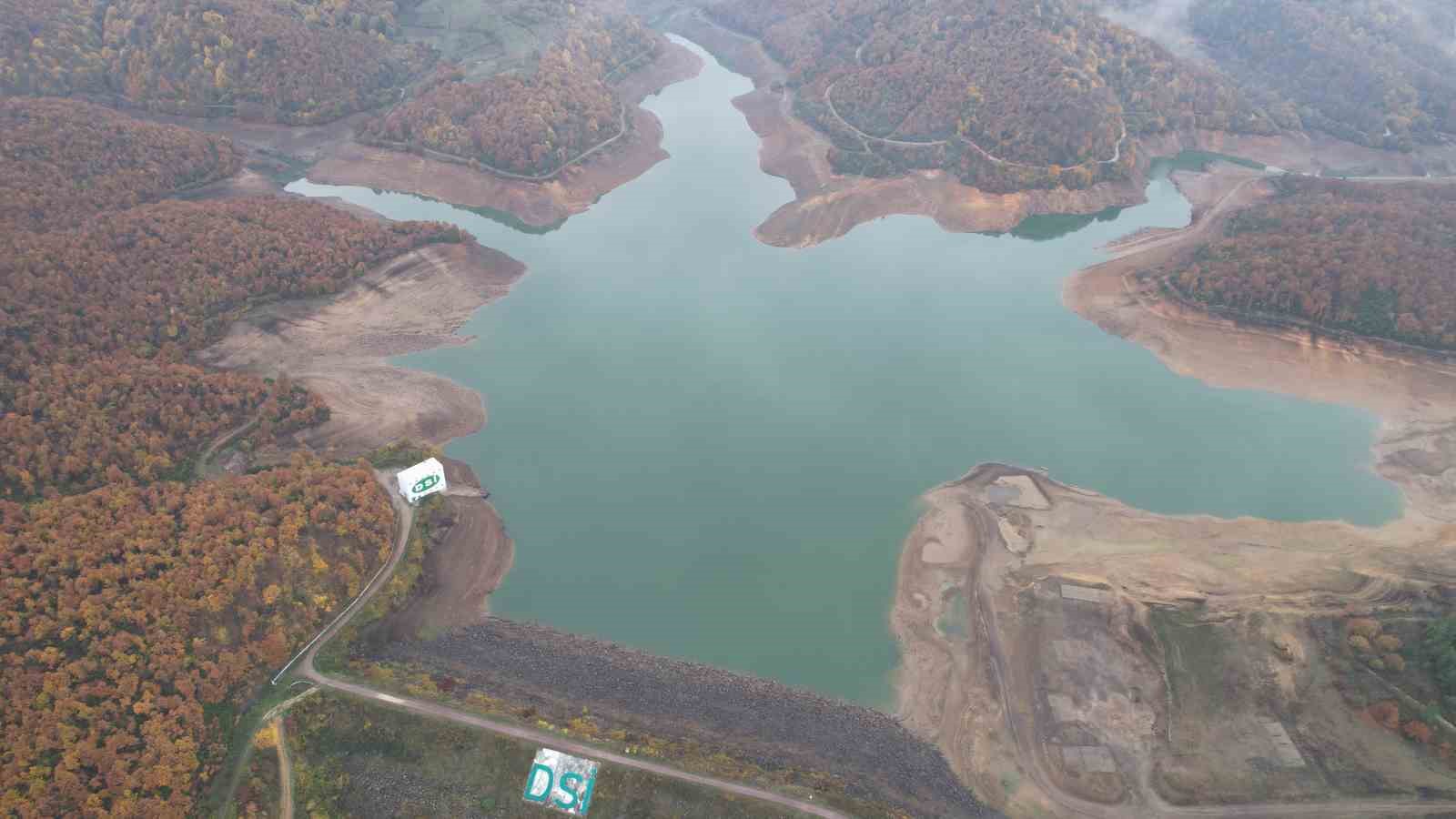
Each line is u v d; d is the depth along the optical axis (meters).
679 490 119.94
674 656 96.50
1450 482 120.06
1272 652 91.88
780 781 78.31
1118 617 97.62
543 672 91.38
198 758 75.81
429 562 104.50
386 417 128.25
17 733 70.31
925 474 123.25
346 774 77.75
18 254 127.50
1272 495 119.00
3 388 108.56
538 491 118.88
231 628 85.62
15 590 79.75
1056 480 122.00
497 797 76.81
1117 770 83.31
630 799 76.06
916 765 84.06
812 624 100.94
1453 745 80.75
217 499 96.81
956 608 101.88
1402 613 94.19
